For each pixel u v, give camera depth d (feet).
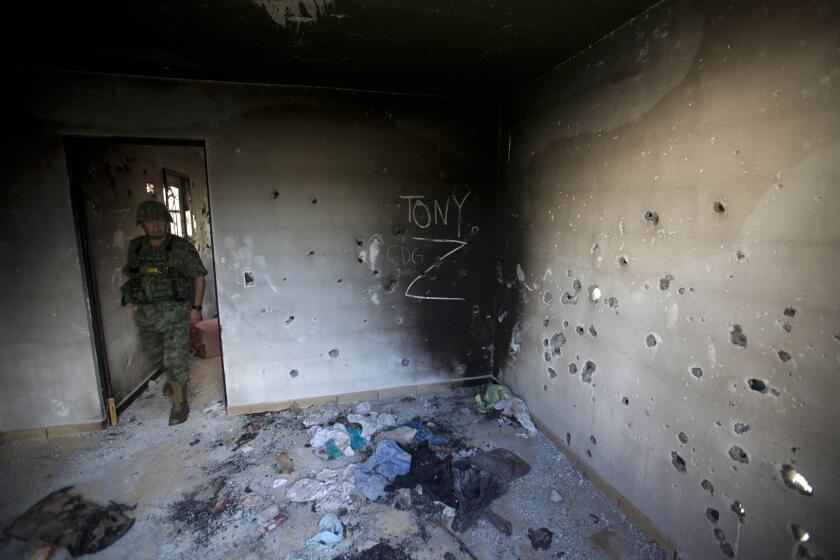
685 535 5.92
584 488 7.66
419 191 10.62
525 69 8.52
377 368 11.09
